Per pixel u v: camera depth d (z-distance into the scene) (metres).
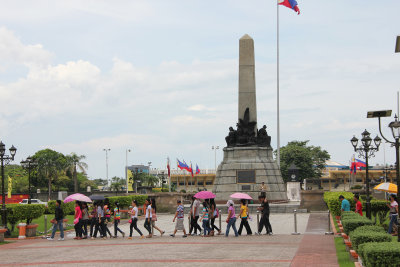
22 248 24.81
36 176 113.19
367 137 28.84
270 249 21.31
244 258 18.64
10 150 33.34
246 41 51.97
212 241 25.14
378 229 15.03
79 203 29.27
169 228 34.62
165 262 17.97
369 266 10.91
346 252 19.06
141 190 96.25
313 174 104.38
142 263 17.83
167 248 22.42
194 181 138.12
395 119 17.84
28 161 49.28
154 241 25.88
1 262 19.31
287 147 105.38
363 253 11.53
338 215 29.95
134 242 25.78
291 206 46.41
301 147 105.25
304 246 22.19
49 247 24.73
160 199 52.50
